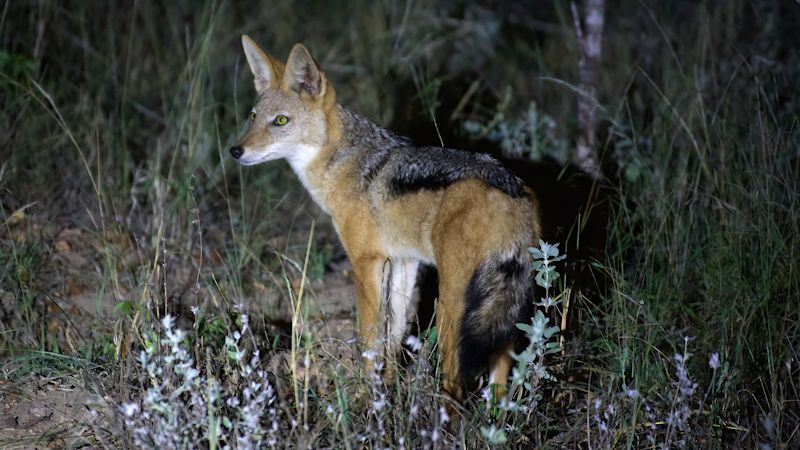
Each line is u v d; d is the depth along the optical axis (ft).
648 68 51.47
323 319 32.12
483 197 26.58
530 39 62.64
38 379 27.81
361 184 30.83
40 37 45.44
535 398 25.90
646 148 41.68
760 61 42.22
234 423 23.85
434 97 45.37
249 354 28.91
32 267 34.24
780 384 26.73
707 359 29.22
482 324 25.73
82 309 33.42
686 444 24.81
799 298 29.55
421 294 36.11
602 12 41.63
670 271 32.32
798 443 25.44
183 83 45.55
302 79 32.19
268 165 46.70
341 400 24.00
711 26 47.06
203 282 36.37
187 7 58.70
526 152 42.39
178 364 24.89
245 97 51.85
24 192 40.06
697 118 39.86
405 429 24.04
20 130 41.37
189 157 41.39
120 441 24.16
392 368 28.40
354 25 57.11
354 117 32.37
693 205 34.94
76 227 39.40
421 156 29.73
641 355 28.73
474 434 24.68
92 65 48.91
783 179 33.32
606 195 38.09
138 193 42.50
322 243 42.16
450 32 60.23
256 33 57.93
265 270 35.01
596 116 42.55
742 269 31.01
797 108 38.37
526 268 26.27
